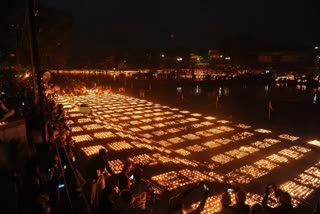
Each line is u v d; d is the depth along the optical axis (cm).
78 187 731
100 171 723
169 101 3350
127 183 691
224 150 1452
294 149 1471
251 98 3747
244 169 1188
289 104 3209
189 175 1113
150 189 678
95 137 1667
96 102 3162
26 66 3080
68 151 911
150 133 1798
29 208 618
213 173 1140
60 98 3375
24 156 895
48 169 712
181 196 543
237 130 1891
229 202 544
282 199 589
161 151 1418
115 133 1769
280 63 8962
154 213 769
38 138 961
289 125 2070
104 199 548
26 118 1002
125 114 2452
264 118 2300
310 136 1739
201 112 2611
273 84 5900
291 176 1123
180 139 1658
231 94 4262
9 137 875
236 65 9588
